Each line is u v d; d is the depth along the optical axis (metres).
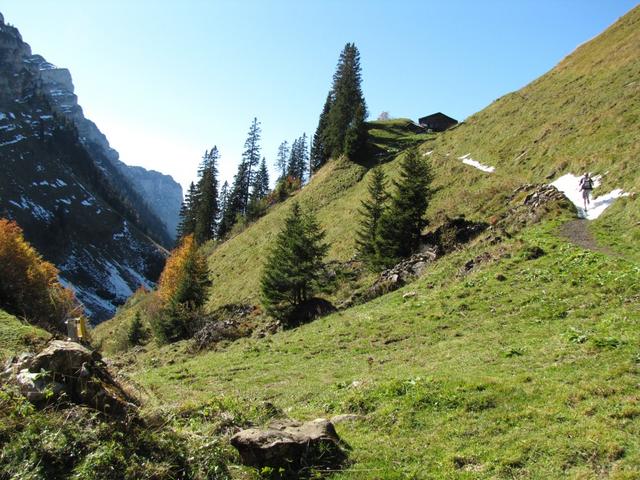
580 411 9.87
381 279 37.28
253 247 76.38
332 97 116.06
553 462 8.38
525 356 14.59
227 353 28.98
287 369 21.20
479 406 11.05
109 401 9.12
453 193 50.84
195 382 21.45
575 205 33.62
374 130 108.69
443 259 34.06
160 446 8.68
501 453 8.98
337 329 26.67
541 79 72.12
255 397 16.83
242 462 9.25
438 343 19.38
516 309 20.62
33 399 8.54
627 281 18.81
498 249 29.12
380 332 23.53
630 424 8.95
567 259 23.70
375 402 12.54
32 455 7.43
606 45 64.06
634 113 40.12
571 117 49.38
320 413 13.17
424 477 8.75
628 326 14.78
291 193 104.38
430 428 10.59
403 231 41.50
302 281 41.56
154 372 26.14
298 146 145.62
